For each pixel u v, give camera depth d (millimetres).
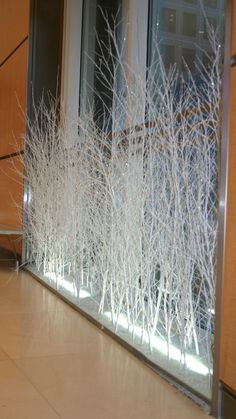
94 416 1673
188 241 2082
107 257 2760
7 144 5574
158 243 2283
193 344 2281
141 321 2545
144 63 3615
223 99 1748
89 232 3139
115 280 2656
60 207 3553
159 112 2404
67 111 4195
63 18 4895
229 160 1725
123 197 2553
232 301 1681
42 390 1866
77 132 3455
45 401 1771
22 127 4988
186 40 3219
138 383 1979
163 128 2291
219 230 1761
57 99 4746
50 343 2439
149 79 2727
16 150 5168
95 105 4348
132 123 2570
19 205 5000
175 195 2125
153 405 1779
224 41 1753
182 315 2092
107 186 2670
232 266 1691
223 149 1749
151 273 2365
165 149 2256
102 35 4375
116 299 2711
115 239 2611
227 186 1732
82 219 3174
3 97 5820
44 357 2232
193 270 2092
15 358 2205
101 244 2916
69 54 4750
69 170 3342
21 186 4898
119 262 2607
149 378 2035
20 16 5223
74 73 4754
